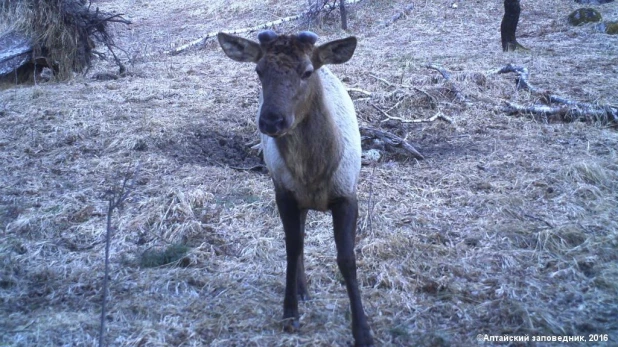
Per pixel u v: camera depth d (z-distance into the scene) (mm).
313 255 4602
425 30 11508
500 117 6938
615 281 4211
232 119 7102
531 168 5680
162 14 14906
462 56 9312
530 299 4113
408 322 3967
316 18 12484
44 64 9266
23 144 6414
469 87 7641
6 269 4508
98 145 6383
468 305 4078
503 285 4219
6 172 5852
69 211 5180
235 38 3781
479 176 5621
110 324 3973
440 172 5723
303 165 3660
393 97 7508
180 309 4109
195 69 9477
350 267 3709
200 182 5605
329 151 3652
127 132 6570
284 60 3510
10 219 5090
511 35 9641
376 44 10664
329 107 3738
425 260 4496
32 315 4066
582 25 10984
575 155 5887
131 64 9992
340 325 3947
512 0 9438
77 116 7125
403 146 6180
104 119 7020
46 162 6055
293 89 3469
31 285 4383
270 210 5211
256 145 6344
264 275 4438
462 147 6305
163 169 5863
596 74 7961
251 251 4660
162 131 6621
